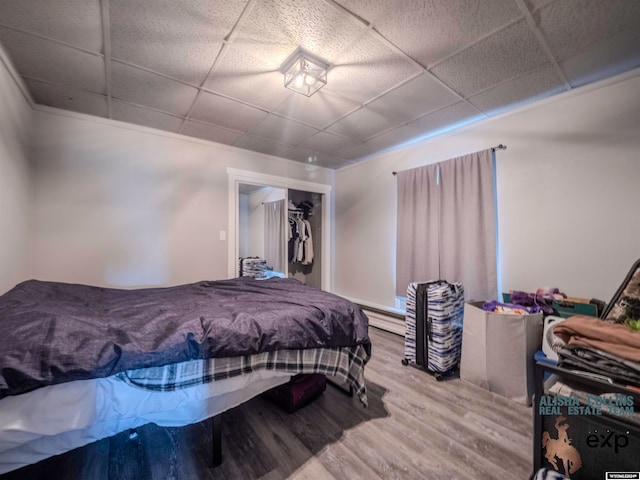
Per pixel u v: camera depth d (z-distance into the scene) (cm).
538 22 146
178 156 299
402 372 233
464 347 221
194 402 121
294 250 473
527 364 186
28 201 214
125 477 125
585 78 197
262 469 131
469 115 257
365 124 277
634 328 107
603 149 197
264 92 215
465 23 146
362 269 398
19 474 124
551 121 221
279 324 144
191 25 147
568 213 212
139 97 221
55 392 90
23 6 132
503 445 148
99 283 254
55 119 235
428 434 156
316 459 137
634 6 134
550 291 212
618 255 190
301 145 337
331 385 210
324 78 191
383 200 368
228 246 332
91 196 251
